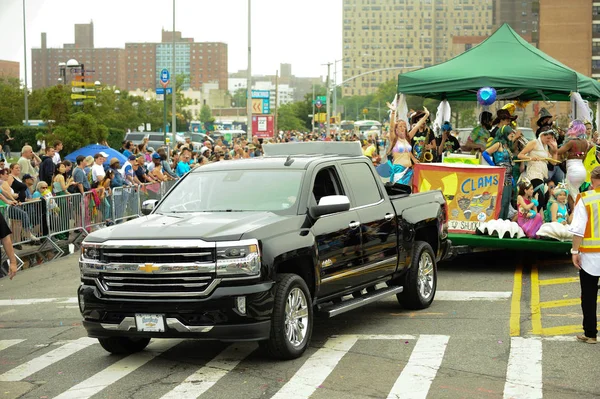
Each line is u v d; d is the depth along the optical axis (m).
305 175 9.02
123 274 7.86
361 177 9.97
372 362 8.12
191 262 7.67
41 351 9.11
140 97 99.25
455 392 7.07
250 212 8.64
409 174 16.58
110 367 8.24
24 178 17.42
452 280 13.01
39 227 16.92
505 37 17.09
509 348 8.58
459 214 14.09
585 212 8.65
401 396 6.98
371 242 9.60
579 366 7.86
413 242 10.60
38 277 14.76
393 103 16.97
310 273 8.59
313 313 8.90
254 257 7.70
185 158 25.61
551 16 144.62
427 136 17.77
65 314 11.28
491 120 16.27
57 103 36.75
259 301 7.70
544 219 14.45
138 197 21.69
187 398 7.05
